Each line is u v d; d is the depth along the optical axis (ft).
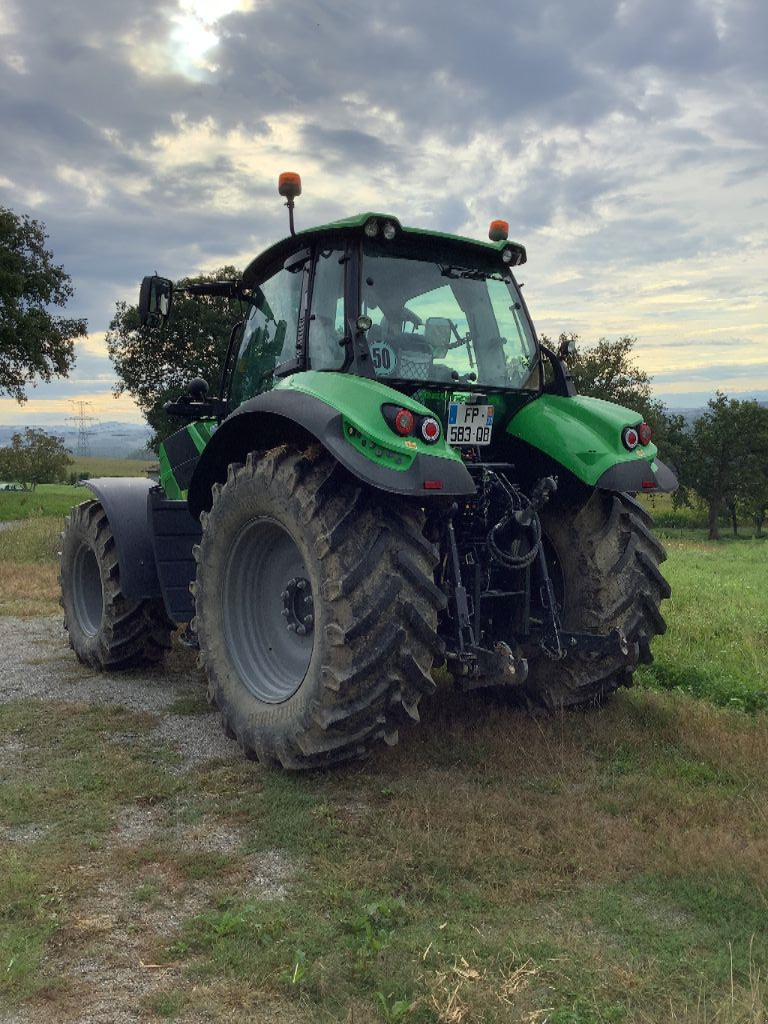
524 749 13.09
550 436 14.12
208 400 17.98
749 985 7.29
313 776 12.25
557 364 15.15
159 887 9.29
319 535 11.56
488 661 11.87
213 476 15.35
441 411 13.58
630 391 161.48
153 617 18.94
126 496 18.44
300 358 13.76
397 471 11.00
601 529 14.29
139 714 15.79
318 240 13.82
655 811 10.89
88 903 8.96
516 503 13.34
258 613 13.89
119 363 93.35
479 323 14.34
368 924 8.22
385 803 11.39
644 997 7.18
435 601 11.66
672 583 36.29
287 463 12.37
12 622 25.80
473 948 7.89
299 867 9.71
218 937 8.16
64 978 7.59
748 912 8.47
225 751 13.73
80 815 11.21
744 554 71.56
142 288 16.33
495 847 9.89
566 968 7.56
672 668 18.40
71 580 20.65
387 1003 7.16
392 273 13.46
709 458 212.02
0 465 251.80
